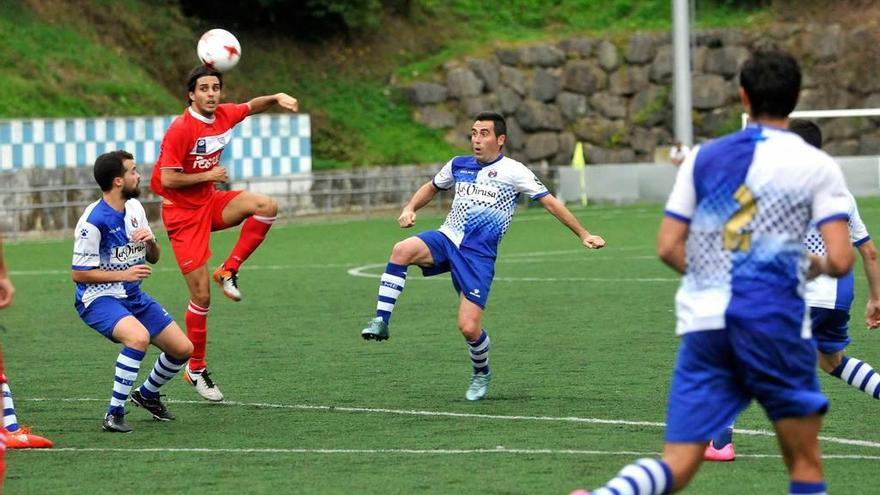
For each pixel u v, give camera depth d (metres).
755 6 118.56
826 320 20.94
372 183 97.38
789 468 14.11
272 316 40.59
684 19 93.69
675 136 96.31
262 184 91.12
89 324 23.16
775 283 13.59
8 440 21.31
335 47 112.88
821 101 111.94
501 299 43.75
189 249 25.81
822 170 13.67
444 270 26.25
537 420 23.36
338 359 31.72
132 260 23.20
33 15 94.81
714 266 13.72
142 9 104.69
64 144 81.81
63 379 29.23
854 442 20.84
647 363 29.89
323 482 18.52
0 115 82.31
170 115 91.12
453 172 26.22
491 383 27.70
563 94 113.50
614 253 60.94
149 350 34.50
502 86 112.50
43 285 50.72
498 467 19.38
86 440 22.16
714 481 18.20
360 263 58.59
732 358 13.70
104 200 22.97
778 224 13.61
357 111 108.44
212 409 25.31
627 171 104.00
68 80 90.62
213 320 39.81
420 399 25.95
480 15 120.38
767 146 13.71
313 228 81.19
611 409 24.36
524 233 74.44
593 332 35.34
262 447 21.30
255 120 91.81
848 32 113.38
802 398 13.58
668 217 13.95
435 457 20.19
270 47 110.06
